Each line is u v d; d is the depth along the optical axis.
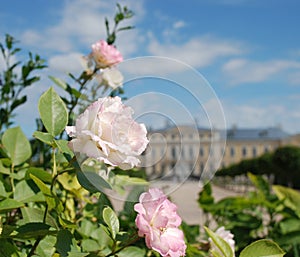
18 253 1.12
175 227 1.09
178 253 1.07
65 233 1.06
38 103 1.13
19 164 1.61
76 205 2.01
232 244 1.68
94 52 1.98
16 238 1.10
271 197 2.88
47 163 1.90
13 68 2.22
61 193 1.75
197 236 2.50
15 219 1.44
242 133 57.78
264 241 1.14
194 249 1.57
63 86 1.87
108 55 1.96
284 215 2.64
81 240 1.51
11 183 1.47
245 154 51.34
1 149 1.68
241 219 2.61
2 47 2.24
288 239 2.37
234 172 32.06
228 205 2.78
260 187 2.94
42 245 1.17
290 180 28.03
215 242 1.21
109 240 1.55
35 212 1.21
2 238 1.10
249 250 1.14
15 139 1.57
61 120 1.15
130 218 1.96
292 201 2.67
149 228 1.06
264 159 29.16
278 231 2.59
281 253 1.14
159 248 1.06
